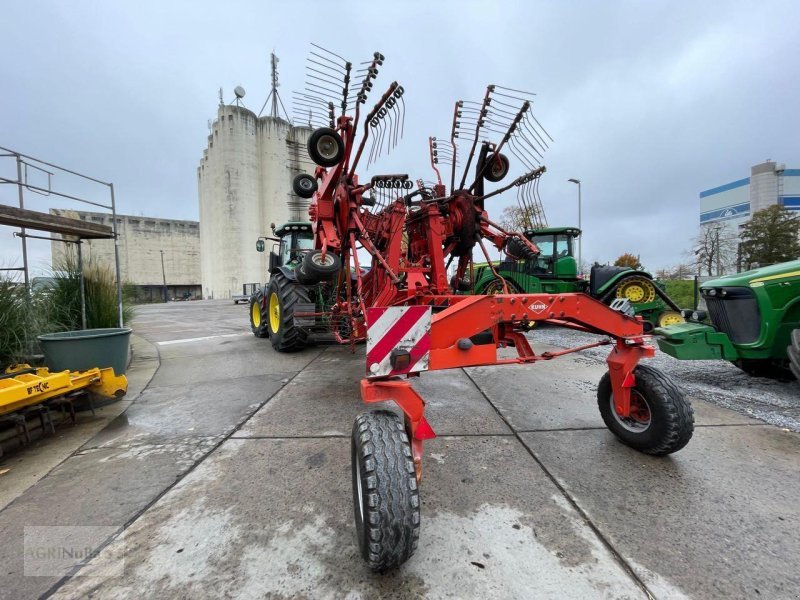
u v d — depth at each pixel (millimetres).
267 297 6633
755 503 1881
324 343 6863
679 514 1802
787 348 3480
